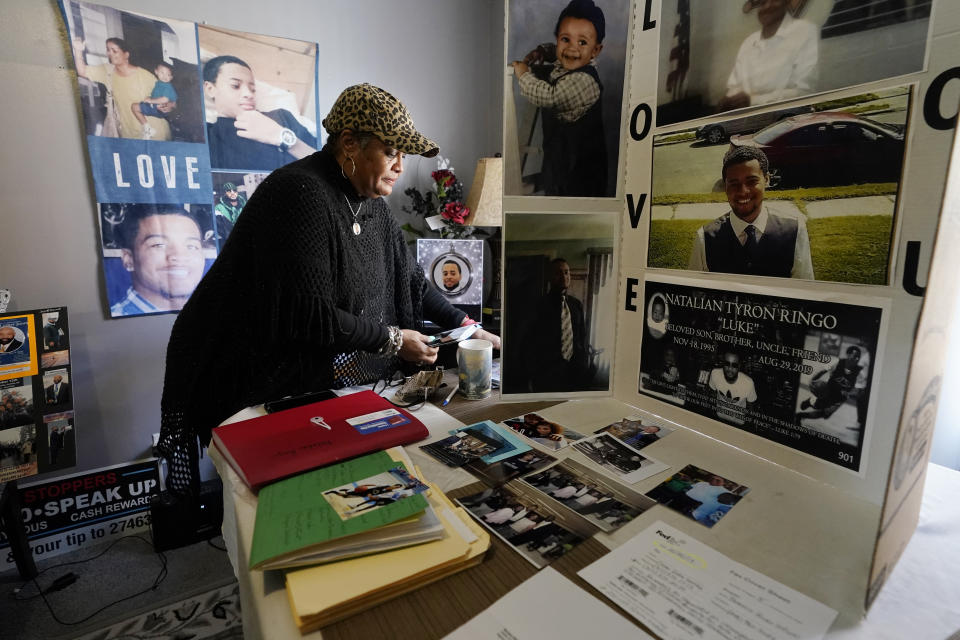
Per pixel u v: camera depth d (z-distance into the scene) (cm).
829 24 61
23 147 168
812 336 68
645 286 90
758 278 73
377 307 139
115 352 193
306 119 219
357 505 57
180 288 201
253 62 202
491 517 60
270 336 112
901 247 59
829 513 61
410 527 54
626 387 96
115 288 189
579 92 87
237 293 117
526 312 95
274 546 50
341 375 129
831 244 65
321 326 111
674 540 56
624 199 91
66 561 182
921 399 50
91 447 193
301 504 58
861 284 62
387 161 119
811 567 52
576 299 95
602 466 72
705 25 74
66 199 177
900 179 58
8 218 169
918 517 60
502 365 96
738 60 71
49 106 170
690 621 45
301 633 44
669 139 81
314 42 215
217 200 204
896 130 57
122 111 181
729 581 49
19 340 162
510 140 89
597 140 89
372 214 134
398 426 81
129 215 187
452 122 264
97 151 179
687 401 85
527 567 52
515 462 73
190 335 120
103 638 149
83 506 188
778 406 73
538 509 61
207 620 155
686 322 83
